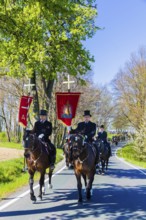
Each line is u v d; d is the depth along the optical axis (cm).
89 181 1132
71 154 1147
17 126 6844
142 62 7162
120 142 11262
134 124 7125
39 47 1769
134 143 5825
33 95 2294
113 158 4497
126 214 932
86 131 1195
